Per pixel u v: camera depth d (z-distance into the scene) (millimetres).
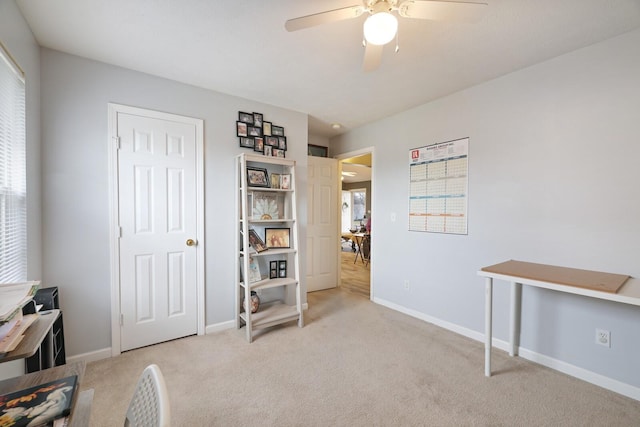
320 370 2135
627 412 1702
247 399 1807
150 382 804
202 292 2723
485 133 2566
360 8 1422
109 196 2279
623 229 1880
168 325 2572
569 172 2098
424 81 2551
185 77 2496
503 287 2461
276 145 3170
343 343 2572
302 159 3391
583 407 1745
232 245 2889
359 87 2689
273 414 1681
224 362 2238
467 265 2723
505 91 2430
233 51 2080
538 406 1752
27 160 1781
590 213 2008
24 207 1737
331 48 2039
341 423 1614
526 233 2320
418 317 3180
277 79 2529
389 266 3521
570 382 2004
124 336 2365
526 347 2324
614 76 1897
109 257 2289
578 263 2064
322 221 4344
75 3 1579
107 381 1979
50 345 1604
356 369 2150
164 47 2033
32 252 1857
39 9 1627
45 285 2051
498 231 2492
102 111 2244
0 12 1407
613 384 1912
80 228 2174
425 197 3088
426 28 1794
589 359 2018
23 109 1718
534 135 2266
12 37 1549
